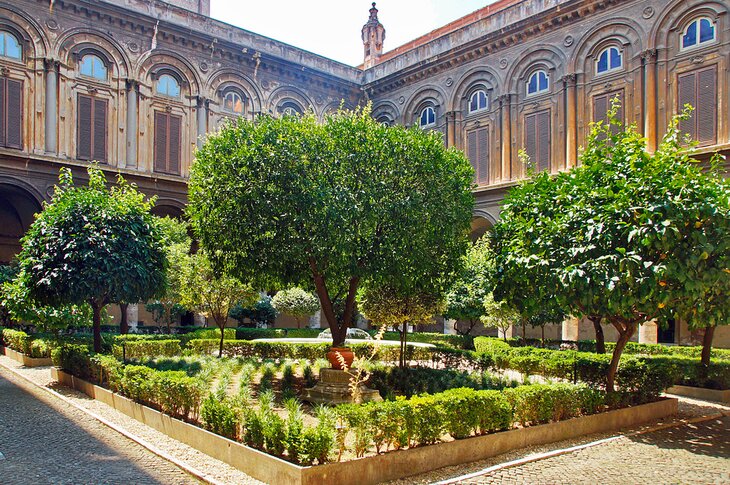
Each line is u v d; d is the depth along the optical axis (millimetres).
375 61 42156
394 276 14000
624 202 11055
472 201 15711
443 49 35312
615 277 10336
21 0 27703
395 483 7840
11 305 18703
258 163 13391
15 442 9570
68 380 14875
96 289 14383
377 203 13773
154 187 31344
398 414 8289
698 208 10562
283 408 12398
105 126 30062
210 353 22703
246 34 35219
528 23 30562
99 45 30047
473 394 9250
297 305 31969
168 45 32344
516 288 12945
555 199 12516
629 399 12305
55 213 15117
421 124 36188
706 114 24766
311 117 14961
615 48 27844
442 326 36844
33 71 27984
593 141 13391
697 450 9914
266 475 7703
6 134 27156
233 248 14047
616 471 8609
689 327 12461
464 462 8836
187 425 9500
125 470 8258
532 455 9250
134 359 17844
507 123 31500
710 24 24891
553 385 10883
